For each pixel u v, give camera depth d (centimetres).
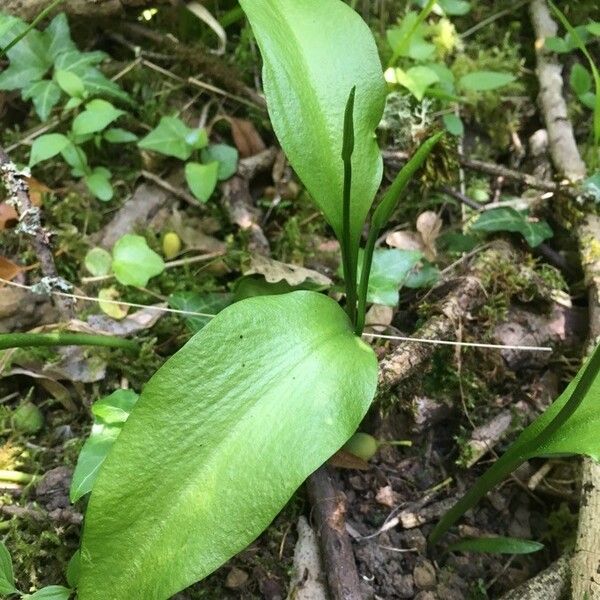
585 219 31
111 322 29
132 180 34
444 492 27
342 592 23
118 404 24
